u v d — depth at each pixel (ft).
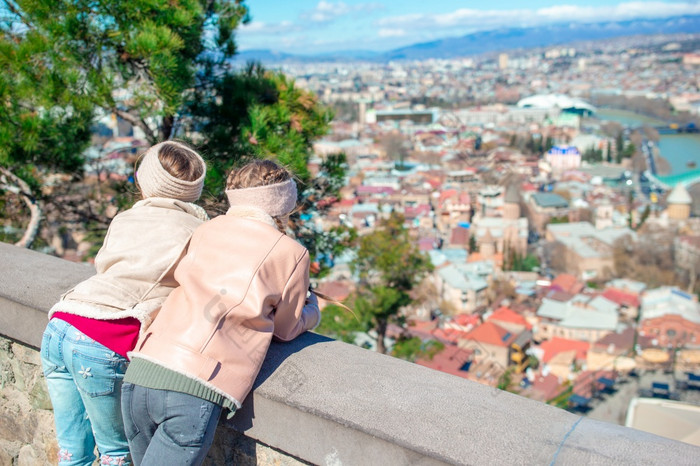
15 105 17.35
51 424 8.55
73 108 17.22
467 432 5.04
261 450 6.36
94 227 22.63
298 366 6.17
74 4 16.74
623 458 4.63
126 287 6.11
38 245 22.44
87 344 5.94
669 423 30.14
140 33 16.81
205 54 21.06
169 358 5.41
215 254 5.88
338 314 48.75
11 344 8.73
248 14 21.45
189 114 20.83
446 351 87.81
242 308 5.60
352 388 5.78
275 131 19.27
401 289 49.88
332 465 5.40
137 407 5.50
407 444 4.92
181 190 6.57
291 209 6.40
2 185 19.84
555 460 4.66
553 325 155.63
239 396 5.55
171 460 5.36
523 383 96.94
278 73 21.08
